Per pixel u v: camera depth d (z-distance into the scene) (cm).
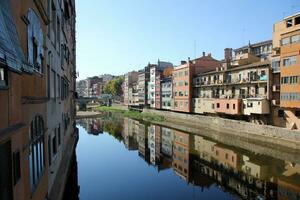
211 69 6694
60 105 2317
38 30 1256
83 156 3591
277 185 2373
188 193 2231
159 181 2555
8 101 743
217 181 2547
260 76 4572
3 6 734
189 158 3434
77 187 2381
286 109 4072
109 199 2105
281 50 3950
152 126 6438
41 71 1369
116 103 13762
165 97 7962
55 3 1964
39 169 1235
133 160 3362
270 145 3681
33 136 1107
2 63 583
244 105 4750
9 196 754
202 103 6034
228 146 3978
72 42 4931
